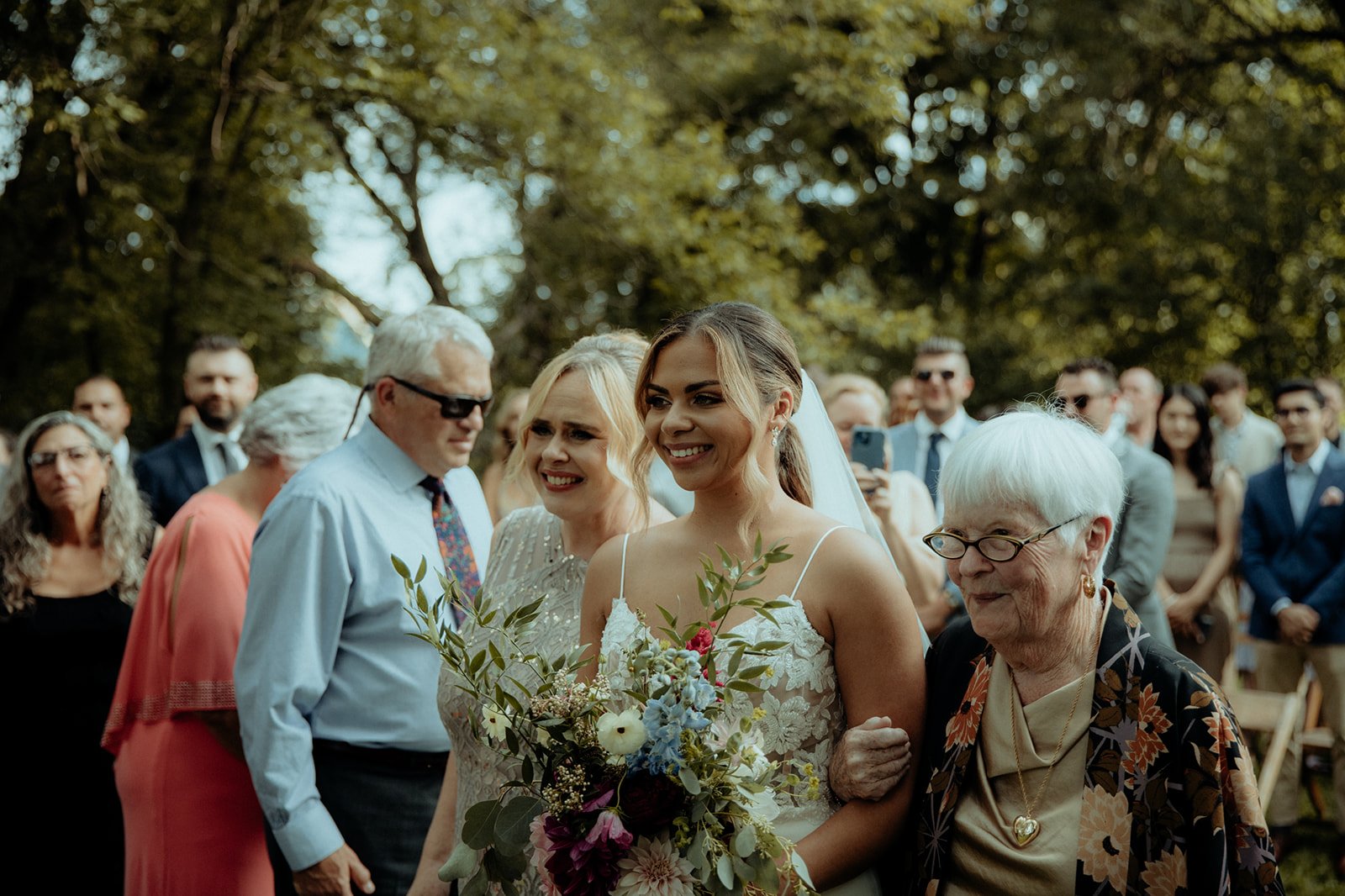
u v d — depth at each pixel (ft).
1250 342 63.72
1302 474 21.34
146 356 45.80
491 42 43.29
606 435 9.53
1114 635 7.12
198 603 11.92
